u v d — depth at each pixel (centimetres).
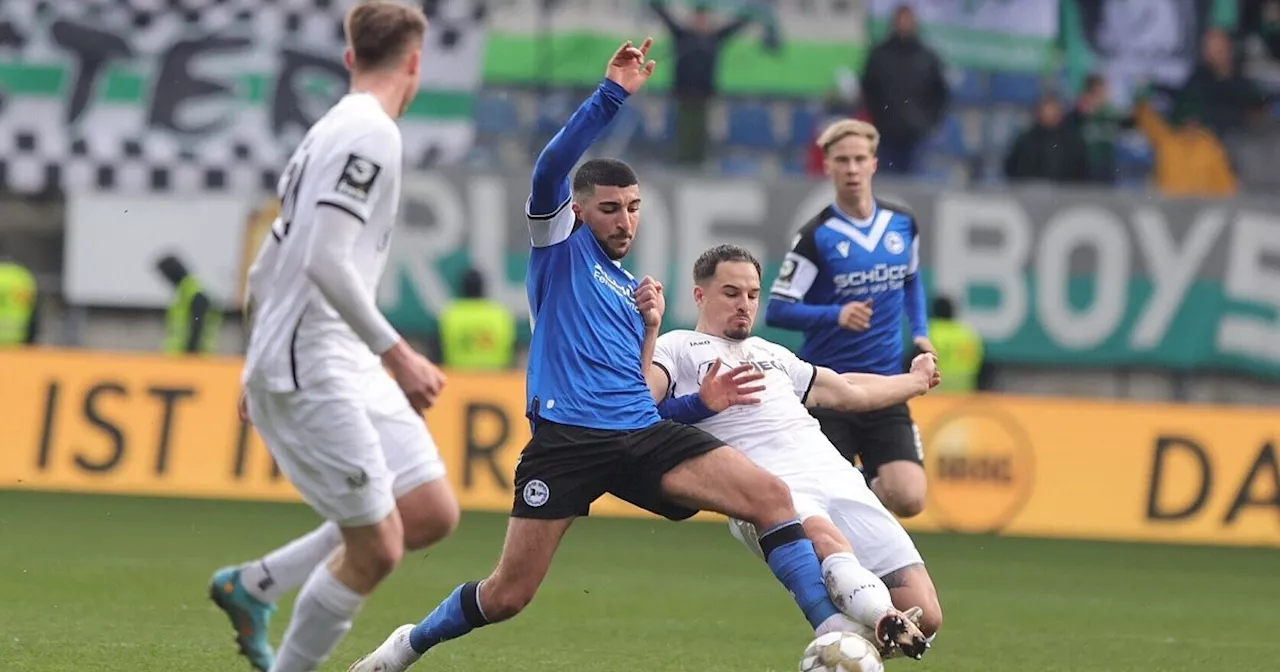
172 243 5347
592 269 1945
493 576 1925
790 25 6000
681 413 2002
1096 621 3109
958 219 5331
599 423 1894
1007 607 3278
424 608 2964
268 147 5681
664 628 2808
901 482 2727
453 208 5231
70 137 5628
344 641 2539
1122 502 4753
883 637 1800
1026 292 5338
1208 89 6041
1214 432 4791
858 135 2805
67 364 4672
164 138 5656
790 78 5981
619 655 2478
